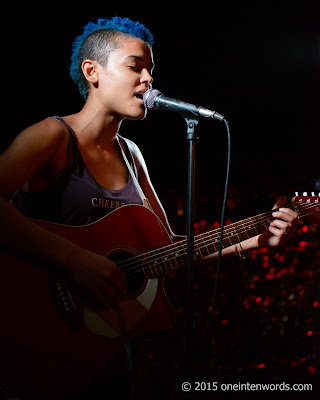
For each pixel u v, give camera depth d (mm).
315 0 3959
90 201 1533
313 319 4094
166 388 3080
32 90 3311
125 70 1579
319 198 1935
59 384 1334
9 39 3150
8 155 1367
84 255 1380
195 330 3846
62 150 1498
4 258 1376
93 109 1618
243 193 5004
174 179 4828
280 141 4848
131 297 1533
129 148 1840
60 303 1396
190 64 4008
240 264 4434
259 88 4383
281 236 1822
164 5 3605
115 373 1492
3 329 1312
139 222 1634
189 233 1448
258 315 4098
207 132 4711
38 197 1494
